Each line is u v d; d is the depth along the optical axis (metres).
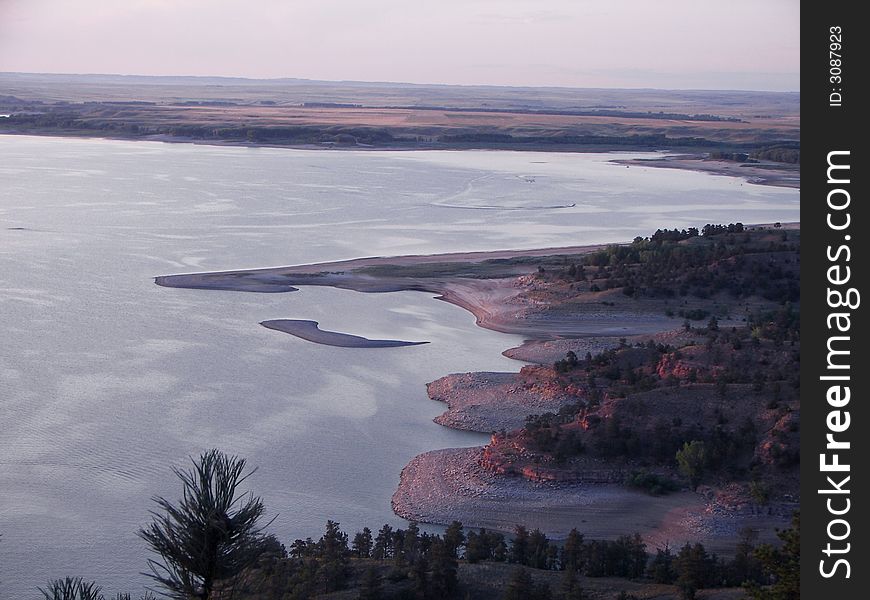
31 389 58.94
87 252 101.81
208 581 17.08
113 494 45.47
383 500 46.16
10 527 42.25
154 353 67.06
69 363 64.12
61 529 42.19
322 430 54.06
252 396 59.00
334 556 38.25
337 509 45.06
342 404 58.28
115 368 63.50
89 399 57.56
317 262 99.81
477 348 70.94
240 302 82.06
